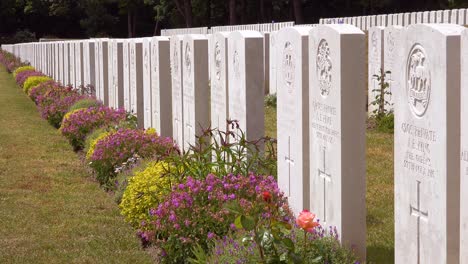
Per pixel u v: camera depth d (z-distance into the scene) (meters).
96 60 18.36
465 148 4.70
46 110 17.77
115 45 15.77
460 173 4.78
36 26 72.50
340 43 6.11
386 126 14.08
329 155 6.50
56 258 7.45
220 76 9.39
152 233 7.12
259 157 8.10
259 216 5.95
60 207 9.53
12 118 19.39
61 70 25.56
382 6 46.31
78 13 71.19
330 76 6.39
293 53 7.38
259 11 55.31
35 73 30.06
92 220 8.83
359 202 6.27
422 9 45.38
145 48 13.41
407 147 5.41
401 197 5.56
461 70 4.71
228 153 7.83
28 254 7.60
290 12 52.25
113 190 10.14
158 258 7.16
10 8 70.25
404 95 5.42
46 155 13.62
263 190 6.68
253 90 8.28
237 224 5.28
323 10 51.78
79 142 13.98
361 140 6.22
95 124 13.95
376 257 6.84
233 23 50.19
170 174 7.85
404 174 5.48
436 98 4.95
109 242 7.89
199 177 7.44
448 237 4.93
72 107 16.30
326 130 6.54
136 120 13.95
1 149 14.39
